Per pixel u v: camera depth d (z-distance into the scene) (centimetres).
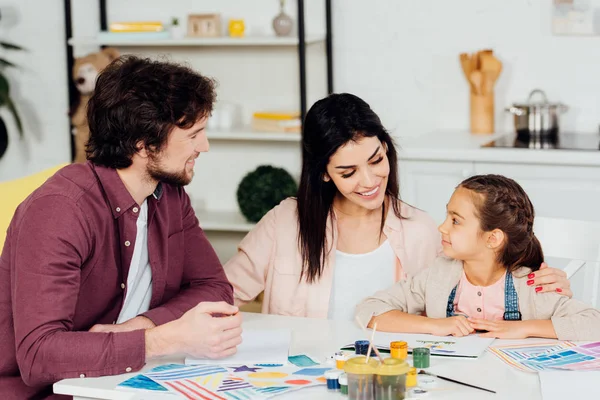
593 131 411
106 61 442
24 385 197
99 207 196
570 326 199
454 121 433
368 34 437
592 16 402
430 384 171
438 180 382
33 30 486
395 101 440
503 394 165
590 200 358
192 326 185
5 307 195
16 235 192
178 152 198
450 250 211
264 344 199
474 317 214
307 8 445
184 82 193
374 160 225
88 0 477
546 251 254
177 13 463
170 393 169
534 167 365
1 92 451
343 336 206
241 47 457
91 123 199
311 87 451
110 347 183
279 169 438
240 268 251
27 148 499
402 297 223
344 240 246
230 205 475
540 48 413
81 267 197
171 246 218
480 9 418
